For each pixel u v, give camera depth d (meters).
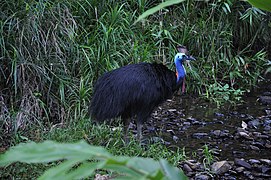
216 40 10.91
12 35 8.27
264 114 9.31
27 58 8.23
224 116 9.22
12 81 8.19
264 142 7.96
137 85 7.03
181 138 8.09
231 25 11.39
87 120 7.91
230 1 10.77
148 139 7.86
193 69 10.32
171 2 1.49
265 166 7.00
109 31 9.27
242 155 7.47
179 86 7.68
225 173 6.76
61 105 8.27
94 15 9.86
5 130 7.68
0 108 7.92
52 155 1.27
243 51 11.54
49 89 8.27
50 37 8.58
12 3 8.47
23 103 7.96
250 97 10.27
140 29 10.27
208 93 10.15
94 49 9.20
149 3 10.91
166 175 1.35
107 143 7.39
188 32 10.62
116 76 7.07
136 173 1.33
